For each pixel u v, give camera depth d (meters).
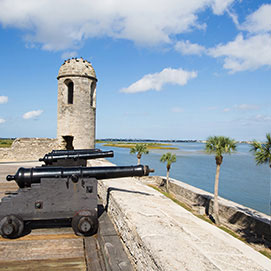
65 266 2.65
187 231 2.37
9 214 3.17
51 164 5.76
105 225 3.59
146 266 2.04
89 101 13.88
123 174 3.54
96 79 14.37
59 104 13.91
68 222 3.88
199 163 49.47
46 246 3.09
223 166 46.62
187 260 1.74
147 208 3.11
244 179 31.27
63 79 13.60
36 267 2.62
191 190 18.16
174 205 3.51
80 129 13.61
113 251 2.81
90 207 3.32
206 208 15.59
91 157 5.53
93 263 2.71
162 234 2.24
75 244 3.15
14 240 3.23
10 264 2.67
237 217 13.02
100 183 5.44
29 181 3.22
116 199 3.55
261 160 8.99
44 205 3.21
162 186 22.78
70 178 3.27
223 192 23.16
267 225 11.16
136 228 2.41
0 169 10.22
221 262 1.75
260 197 21.36
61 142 13.92
